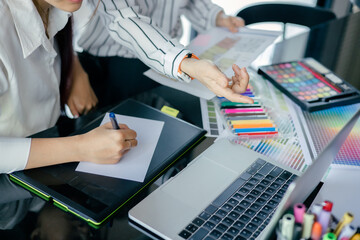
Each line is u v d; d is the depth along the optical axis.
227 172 0.82
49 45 0.97
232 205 0.74
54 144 0.82
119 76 1.45
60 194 0.75
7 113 0.97
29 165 0.80
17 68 0.94
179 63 1.02
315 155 0.90
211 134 0.95
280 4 1.75
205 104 1.06
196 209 0.73
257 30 1.37
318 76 1.17
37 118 1.08
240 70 0.91
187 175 0.81
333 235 0.56
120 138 0.81
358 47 1.35
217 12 1.45
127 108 1.01
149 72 1.17
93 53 1.54
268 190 0.78
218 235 0.68
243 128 0.97
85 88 1.28
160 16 1.49
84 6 1.14
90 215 0.71
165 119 0.97
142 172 0.81
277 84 1.13
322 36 1.42
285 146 0.92
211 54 1.21
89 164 0.83
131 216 0.71
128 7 1.17
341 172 0.85
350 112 1.05
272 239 0.61
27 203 0.74
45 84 1.07
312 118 1.02
